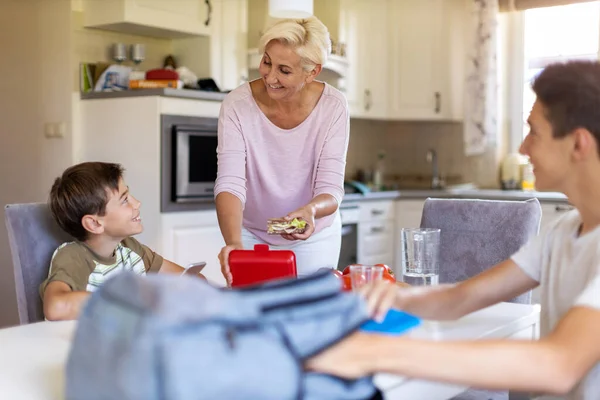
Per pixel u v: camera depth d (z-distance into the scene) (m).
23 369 1.06
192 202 3.53
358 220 4.32
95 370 0.67
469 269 2.04
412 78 4.79
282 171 2.12
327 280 0.79
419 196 4.57
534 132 1.09
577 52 4.56
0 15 3.90
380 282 1.14
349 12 4.48
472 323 1.31
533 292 3.79
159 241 3.40
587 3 4.49
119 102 3.51
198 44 4.06
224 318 0.66
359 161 5.14
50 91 3.74
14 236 1.74
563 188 1.10
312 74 1.97
